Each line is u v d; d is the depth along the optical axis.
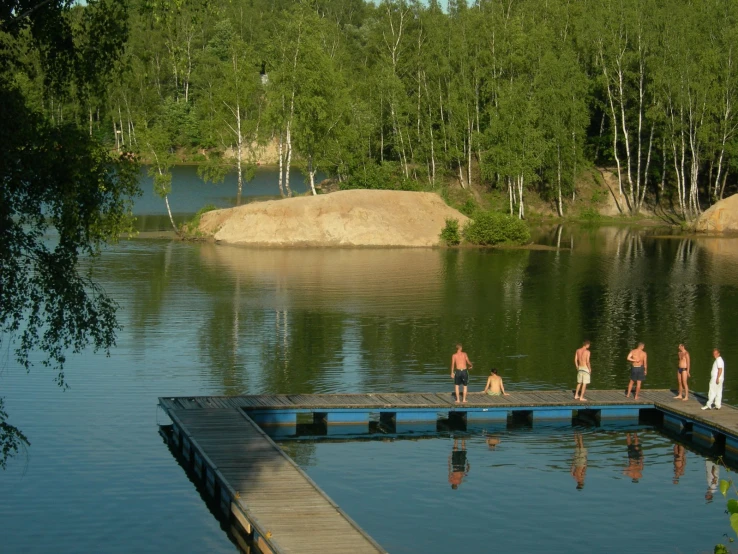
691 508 23.70
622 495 24.53
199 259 62.91
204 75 125.06
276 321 44.00
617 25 93.50
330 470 26.17
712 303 49.75
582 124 92.31
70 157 19.22
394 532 21.78
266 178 114.50
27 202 19.34
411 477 25.66
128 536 21.14
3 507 22.59
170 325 42.84
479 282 55.56
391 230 72.75
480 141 87.81
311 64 80.62
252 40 134.75
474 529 22.05
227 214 73.81
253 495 21.62
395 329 42.75
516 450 28.33
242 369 35.75
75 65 20.44
